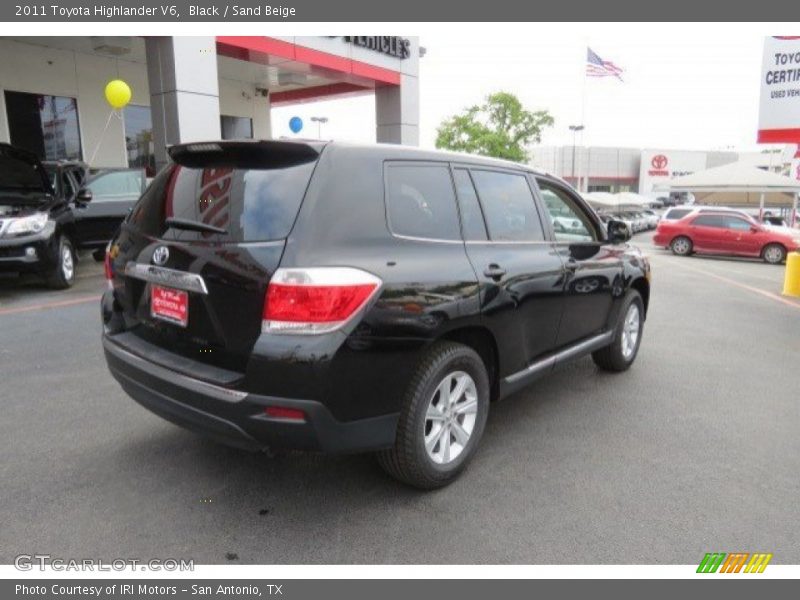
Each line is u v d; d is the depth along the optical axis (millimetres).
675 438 4047
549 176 4406
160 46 11227
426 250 3070
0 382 4828
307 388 2557
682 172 76438
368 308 2676
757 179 28453
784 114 13000
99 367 5250
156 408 2982
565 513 3076
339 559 2682
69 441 3766
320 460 3590
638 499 3229
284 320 2547
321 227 2666
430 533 2879
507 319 3516
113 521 2916
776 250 18516
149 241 3090
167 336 3012
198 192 3018
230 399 2609
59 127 15000
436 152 3428
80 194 9000
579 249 4449
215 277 2711
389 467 3107
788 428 4258
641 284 5527
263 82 19094
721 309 9125
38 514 2953
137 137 16828
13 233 8031
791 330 7590
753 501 3232
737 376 5496
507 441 3943
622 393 4949
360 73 15312
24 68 14125
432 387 3029
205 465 3490
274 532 2859
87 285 9344
